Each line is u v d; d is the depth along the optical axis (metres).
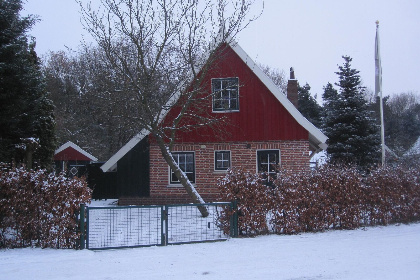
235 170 11.20
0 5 12.72
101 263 8.39
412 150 37.59
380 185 12.59
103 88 13.89
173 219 12.30
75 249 9.45
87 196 9.74
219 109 17.55
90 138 37.28
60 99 37.12
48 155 17.20
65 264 8.30
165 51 14.09
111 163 17.73
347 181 11.92
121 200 17.66
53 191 9.51
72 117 37.22
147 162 17.72
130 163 17.77
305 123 17.23
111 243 10.07
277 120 17.44
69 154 25.78
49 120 17.34
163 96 14.29
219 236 10.77
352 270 7.80
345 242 10.20
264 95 17.53
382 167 13.42
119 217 12.77
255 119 17.45
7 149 13.06
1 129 13.07
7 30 12.61
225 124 16.56
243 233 10.93
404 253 9.08
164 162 17.58
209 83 17.33
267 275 7.52
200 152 17.45
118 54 13.83
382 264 8.20
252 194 10.84
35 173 9.72
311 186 11.47
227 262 8.43
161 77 14.02
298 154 17.33
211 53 13.93
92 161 26.66
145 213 12.44
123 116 13.56
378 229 11.93
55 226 9.45
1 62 12.13
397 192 12.80
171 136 14.13
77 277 7.49
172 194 17.44
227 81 17.42
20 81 12.53
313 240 10.41
